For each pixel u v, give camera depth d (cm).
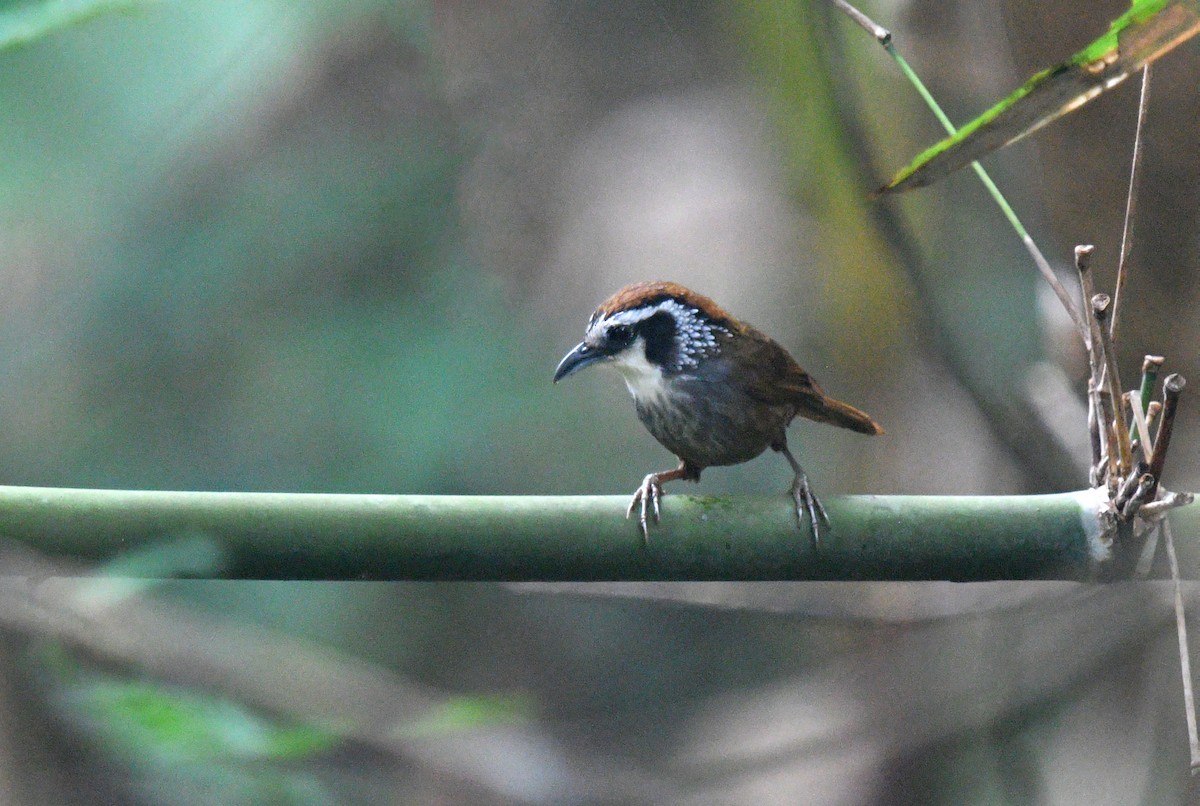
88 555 591
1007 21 861
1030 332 1037
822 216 1169
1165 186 827
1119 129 830
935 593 1081
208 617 1018
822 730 1088
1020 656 935
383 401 1372
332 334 1407
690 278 1227
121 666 726
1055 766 929
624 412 1388
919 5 1048
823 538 633
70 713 598
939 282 1059
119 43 1265
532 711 1237
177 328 1448
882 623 888
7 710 717
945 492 1095
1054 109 465
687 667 1440
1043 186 876
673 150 1245
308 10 1307
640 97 1248
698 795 1051
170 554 574
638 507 632
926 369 1127
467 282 1388
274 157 1428
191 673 850
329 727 629
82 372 1452
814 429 1348
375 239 1422
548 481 1348
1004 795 945
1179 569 618
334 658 1044
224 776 598
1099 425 639
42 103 1286
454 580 625
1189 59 808
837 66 1016
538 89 1245
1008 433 975
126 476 1401
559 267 1294
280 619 1362
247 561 605
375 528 612
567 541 629
